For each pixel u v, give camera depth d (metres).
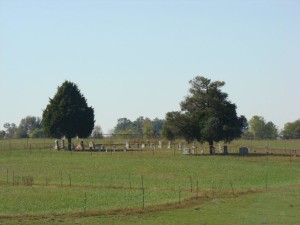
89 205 64.88
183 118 143.12
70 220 55.53
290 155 133.62
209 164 114.69
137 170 105.50
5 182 86.25
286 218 56.94
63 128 163.75
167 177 95.25
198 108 145.12
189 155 134.12
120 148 161.25
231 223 54.47
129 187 81.25
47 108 164.50
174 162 118.62
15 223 53.69
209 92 143.38
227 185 84.44
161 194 73.31
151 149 154.62
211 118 138.00
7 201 67.50
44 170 105.44
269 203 65.75
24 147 160.75
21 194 73.00
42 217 56.88
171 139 146.50
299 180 90.94
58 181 89.00
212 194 72.19
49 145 169.38
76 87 166.50
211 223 54.50
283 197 70.19
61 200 68.44
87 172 102.44
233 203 65.75
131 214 59.00
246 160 121.88
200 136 142.75
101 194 73.56
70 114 162.75
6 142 186.12
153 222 55.06
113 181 89.50
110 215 58.38
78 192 75.38
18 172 102.00
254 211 60.75
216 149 154.62
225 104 141.88
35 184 84.31
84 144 173.88
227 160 122.00
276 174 99.19
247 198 69.31
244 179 92.44
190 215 58.66
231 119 141.38
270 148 160.12
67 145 169.38
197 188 77.19
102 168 108.81
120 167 110.38
